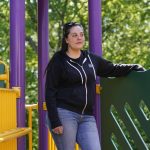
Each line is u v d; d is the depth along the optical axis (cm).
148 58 1516
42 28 595
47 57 594
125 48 1551
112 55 1545
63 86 411
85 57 423
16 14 489
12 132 431
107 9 1546
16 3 490
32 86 1513
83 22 1534
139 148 463
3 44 1508
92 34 509
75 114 409
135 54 1534
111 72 451
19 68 486
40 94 579
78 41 414
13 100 468
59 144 410
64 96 408
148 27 1551
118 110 475
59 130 402
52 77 407
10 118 457
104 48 1552
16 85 484
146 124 447
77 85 411
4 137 396
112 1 1543
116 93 475
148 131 446
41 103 577
